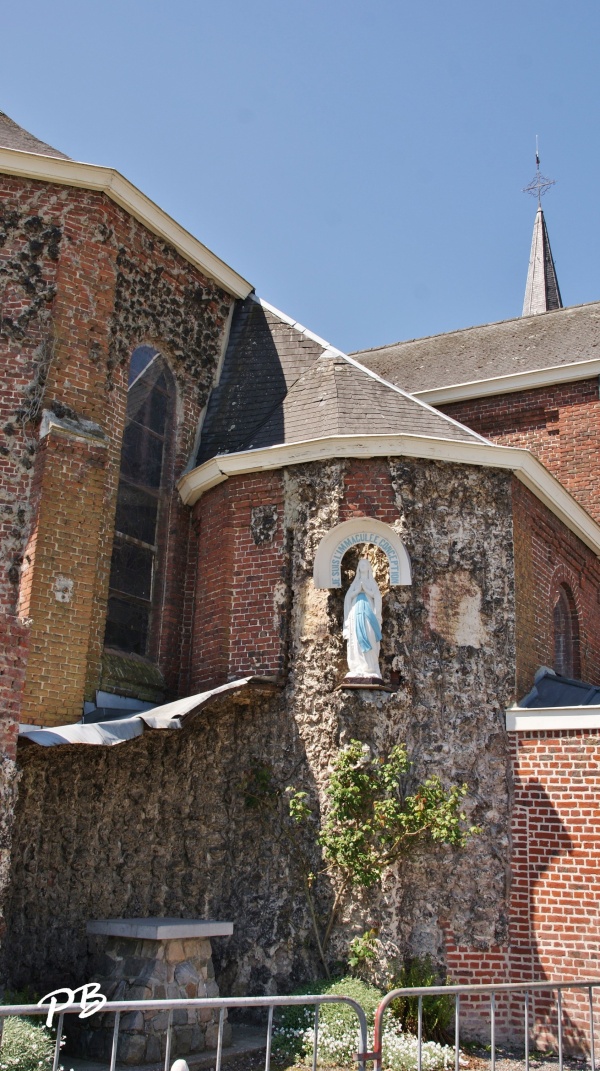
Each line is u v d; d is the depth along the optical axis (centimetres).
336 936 1273
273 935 1302
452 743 1355
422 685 1367
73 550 1403
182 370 1727
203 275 1794
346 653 1380
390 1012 1154
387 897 1263
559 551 1753
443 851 1303
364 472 1461
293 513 1487
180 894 1345
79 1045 1054
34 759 1310
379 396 1608
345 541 1443
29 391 1461
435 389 2345
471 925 1280
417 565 1416
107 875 1323
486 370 2386
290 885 1316
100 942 1270
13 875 1250
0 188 1524
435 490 1462
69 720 1348
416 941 1262
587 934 1247
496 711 1390
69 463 1425
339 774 1297
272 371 1750
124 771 1380
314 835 1320
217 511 1578
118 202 1595
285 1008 1198
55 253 1518
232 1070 1029
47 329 1486
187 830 1376
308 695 1381
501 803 1344
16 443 1437
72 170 1541
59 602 1372
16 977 1216
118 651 1524
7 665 1080
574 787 1312
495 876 1309
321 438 1465
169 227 1683
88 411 1492
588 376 2195
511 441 2269
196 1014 1073
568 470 2184
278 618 1451
